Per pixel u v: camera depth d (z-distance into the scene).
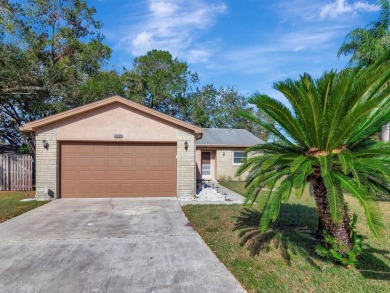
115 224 8.12
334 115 5.38
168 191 12.79
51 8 19.61
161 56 33.00
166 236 7.05
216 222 8.30
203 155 22.34
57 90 19.33
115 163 12.53
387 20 17.48
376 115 5.67
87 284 4.54
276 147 6.72
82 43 20.42
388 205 10.63
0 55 16.98
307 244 6.38
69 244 6.40
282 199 5.15
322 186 5.72
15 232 7.26
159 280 4.71
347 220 5.58
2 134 22.22
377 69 5.38
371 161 5.05
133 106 12.37
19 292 4.28
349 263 5.23
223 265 5.35
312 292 4.43
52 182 11.95
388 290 4.50
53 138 12.03
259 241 6.61
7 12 17.53
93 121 12.30
